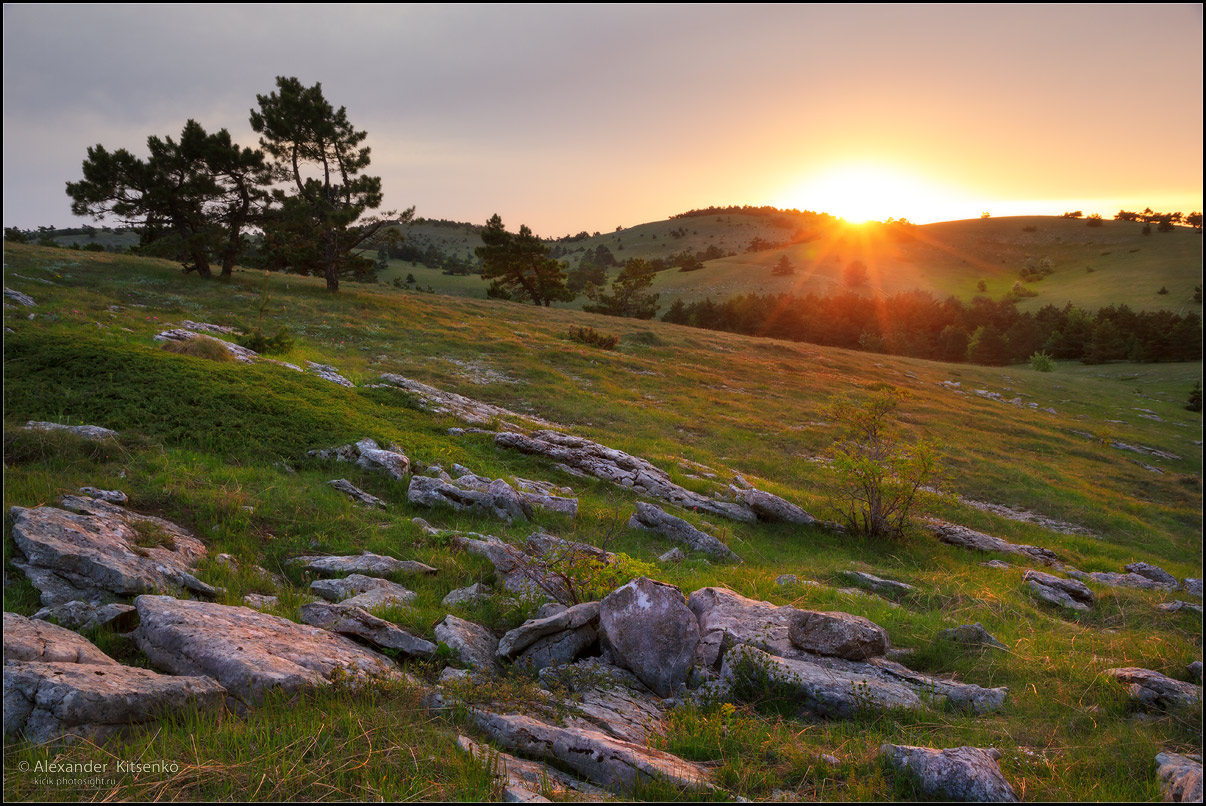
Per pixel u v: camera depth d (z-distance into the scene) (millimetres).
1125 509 25875
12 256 36250
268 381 17938
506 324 45062
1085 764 5016
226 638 5391
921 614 10133
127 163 37281
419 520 11836
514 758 4441
